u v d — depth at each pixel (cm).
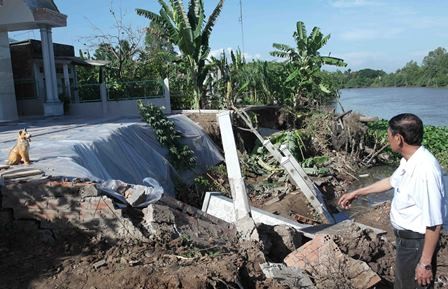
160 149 1485
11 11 1812
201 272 492
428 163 375
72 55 2466
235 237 646
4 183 616
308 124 2159
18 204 607
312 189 1206
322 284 552
